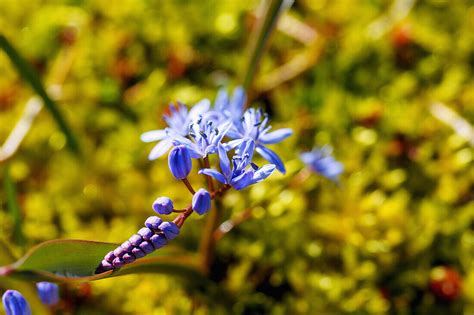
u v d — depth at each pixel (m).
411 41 0.54
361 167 0.49
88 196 0.48
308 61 0.54
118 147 0.50
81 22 0.56
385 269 0.45
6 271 0.34
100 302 0.45
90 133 0.52
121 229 0.46
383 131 0.51
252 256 0.46
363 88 0.54
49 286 0.37
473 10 0.56
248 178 0.33
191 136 0.34
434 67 0.54
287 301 0.45
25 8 0.58
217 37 0.57
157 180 0.47
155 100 0.52
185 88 0.52
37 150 0.50
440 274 0.45
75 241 0.34
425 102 0.52
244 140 0.34
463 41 0.54
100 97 0.53
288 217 0.46
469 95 0.52
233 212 0.46
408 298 0.45
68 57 0.54
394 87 0.52
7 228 0.46
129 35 0.56
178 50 0.56
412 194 0.49
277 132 0.36
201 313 0.44
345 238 0.46
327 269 0.46
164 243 0.33
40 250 0.34
